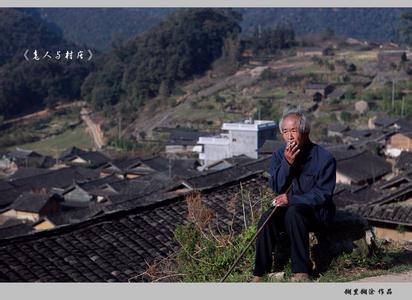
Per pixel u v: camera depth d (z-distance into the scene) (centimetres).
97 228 877
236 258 631
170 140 6319
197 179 1725
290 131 518
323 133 6150
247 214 891
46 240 825
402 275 577
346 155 3709
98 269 787
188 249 696
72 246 827
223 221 870
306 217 538
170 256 781
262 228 545
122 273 785
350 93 7119
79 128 7862
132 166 4719
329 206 532
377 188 2502
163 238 880
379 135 5306
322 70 8238
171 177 3756
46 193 3975
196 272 653
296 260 546
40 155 6531
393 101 6675
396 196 1485
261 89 7856
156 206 957
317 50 9294
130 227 896
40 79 8481
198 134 6281
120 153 6512
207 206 933
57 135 7700
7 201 4056
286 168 524
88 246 834
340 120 6500
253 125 4806
